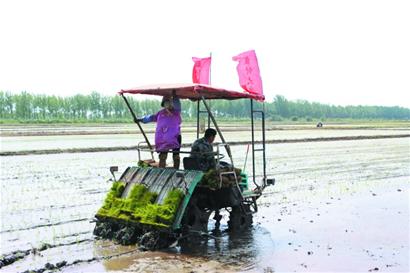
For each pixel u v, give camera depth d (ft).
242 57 39.37
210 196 38.88
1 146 115.34
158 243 34.88
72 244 35.78
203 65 41.60
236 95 38.91
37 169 77.87
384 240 38.55
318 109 625.00
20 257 32.53
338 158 104.17
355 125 355.15
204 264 32.04
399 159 103.40
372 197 57.11
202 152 36.94
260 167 84.74
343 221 44.80
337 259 33.68
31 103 382.42
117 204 37.63
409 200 55.36
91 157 96.94
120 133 175.32
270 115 533.14
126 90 39.22
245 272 30.71
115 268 30.96
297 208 50.19
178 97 41.47
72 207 48.62
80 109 407.44
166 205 34.99
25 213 45.57
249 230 41.11
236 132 204.33
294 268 31.71
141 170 39.32
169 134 38.47
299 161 96.78
